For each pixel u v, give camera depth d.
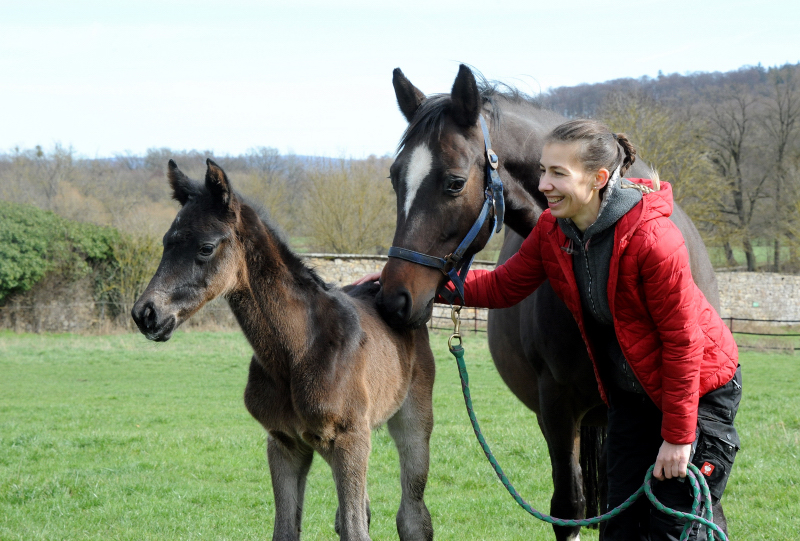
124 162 37.19
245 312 3.30
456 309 3.27
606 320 2.66
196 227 3.20
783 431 7.71
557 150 2.48
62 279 22.14
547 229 2.81
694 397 2.38
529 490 6.02
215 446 7.88
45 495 5.91
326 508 5.64
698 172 25.58
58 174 31.11
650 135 24.56
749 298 27.20
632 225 2.42
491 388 12.48
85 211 27.61
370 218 27.92
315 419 3.19
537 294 3.59
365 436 3.33
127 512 5.44
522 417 9.30
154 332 3.06
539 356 3.70
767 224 31.20
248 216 3.37
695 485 2.37
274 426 3.31
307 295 3.37
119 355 17.33
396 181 3.24
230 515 5.43
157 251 22.73
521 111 3.77
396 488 6.16
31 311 21.92
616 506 2.70
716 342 2.54
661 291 2.38
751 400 10.32
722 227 28.89
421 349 4.18
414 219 3.11
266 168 31.66
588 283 2.62
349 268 22.47
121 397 11.89
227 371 15.13
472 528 5.08
